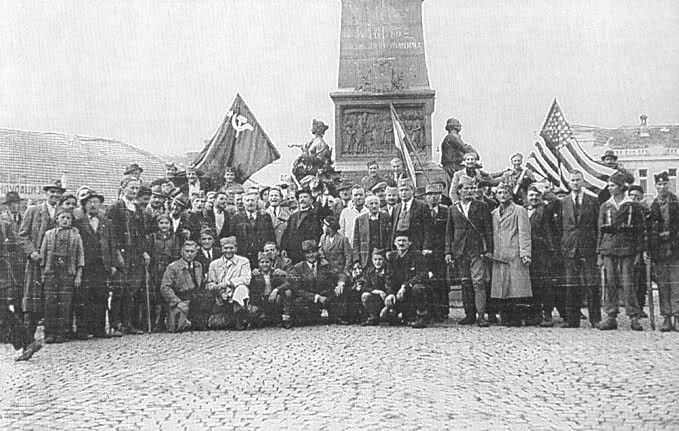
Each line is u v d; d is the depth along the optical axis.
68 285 13.70
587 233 14.02
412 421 8.22
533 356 11.36
